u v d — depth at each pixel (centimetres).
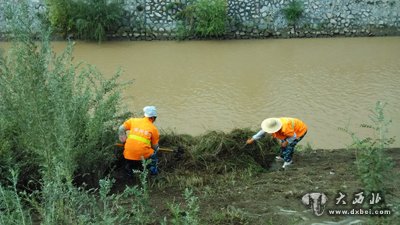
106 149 732
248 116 1214
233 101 1324
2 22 1939
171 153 798
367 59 1722
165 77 1544
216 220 589
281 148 829
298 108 1264
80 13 1947
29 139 615
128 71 1608
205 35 2025
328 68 1622
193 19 2006
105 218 495
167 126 1145
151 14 2022
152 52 1858
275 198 650
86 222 531
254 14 2031
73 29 1992
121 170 774
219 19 1978
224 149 806
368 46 1903
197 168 780
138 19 2025
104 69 1627
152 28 2033
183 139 839
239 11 2028
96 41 2000
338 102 1301
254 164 797
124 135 741
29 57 583
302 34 2039
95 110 738
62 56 704
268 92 1394
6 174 630
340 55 1781
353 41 1988
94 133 696
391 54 1781
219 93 1391
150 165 741
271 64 1681
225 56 1792
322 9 2028
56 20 1950
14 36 615
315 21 2039
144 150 715
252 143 825
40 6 1981
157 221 588
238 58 1764
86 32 1973
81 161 684
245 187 699
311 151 920
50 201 513
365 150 590
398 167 757
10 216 484
